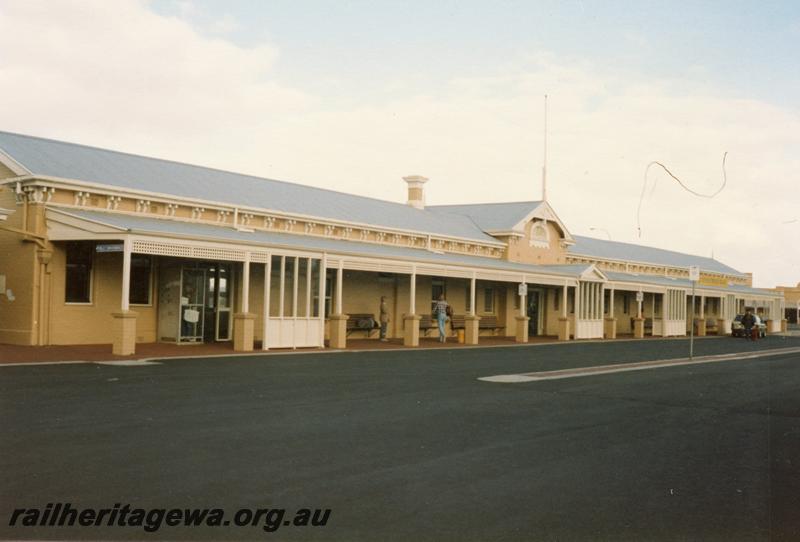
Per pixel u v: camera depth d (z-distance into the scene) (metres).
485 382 16.59
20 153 21.94
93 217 20.67
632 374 19.84
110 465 7.64
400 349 26.89
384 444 9.24
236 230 25.80
